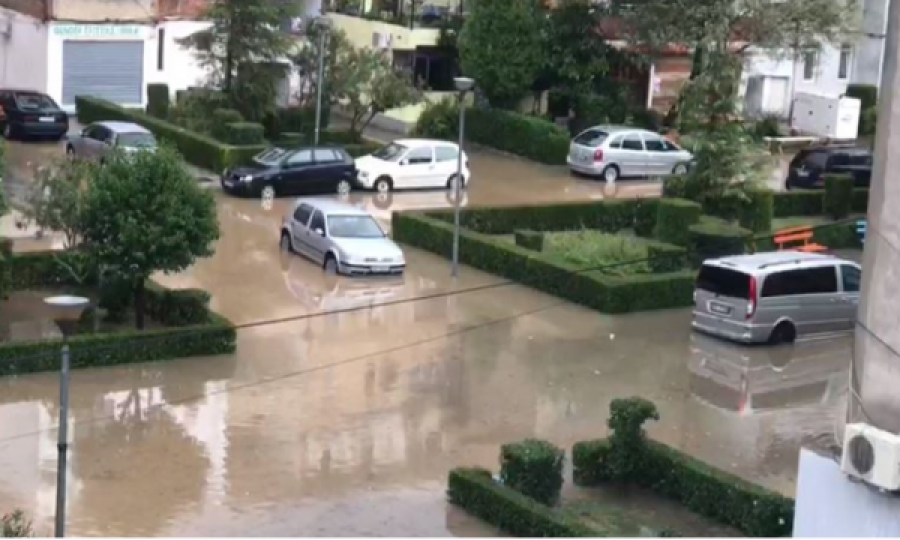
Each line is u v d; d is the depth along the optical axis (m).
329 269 34.22
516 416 25.30
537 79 53.00
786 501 20.38
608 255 35.00
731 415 26.20
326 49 48.41
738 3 47.16
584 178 47.88
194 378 26.27
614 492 21.94
